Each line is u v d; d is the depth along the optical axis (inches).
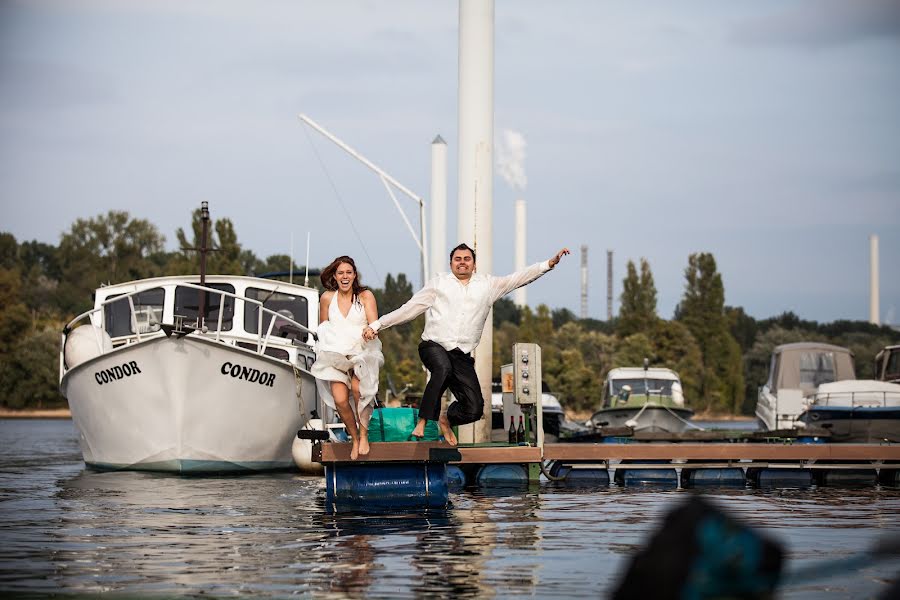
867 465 775.1
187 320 898.7
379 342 515.5
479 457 707.4
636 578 140.3
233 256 3272.6
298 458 810.2
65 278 5300.2
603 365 3614.7
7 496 644.7
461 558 390.6
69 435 1919.3
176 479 776.3
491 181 876.6
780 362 1376.7
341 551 406.6
